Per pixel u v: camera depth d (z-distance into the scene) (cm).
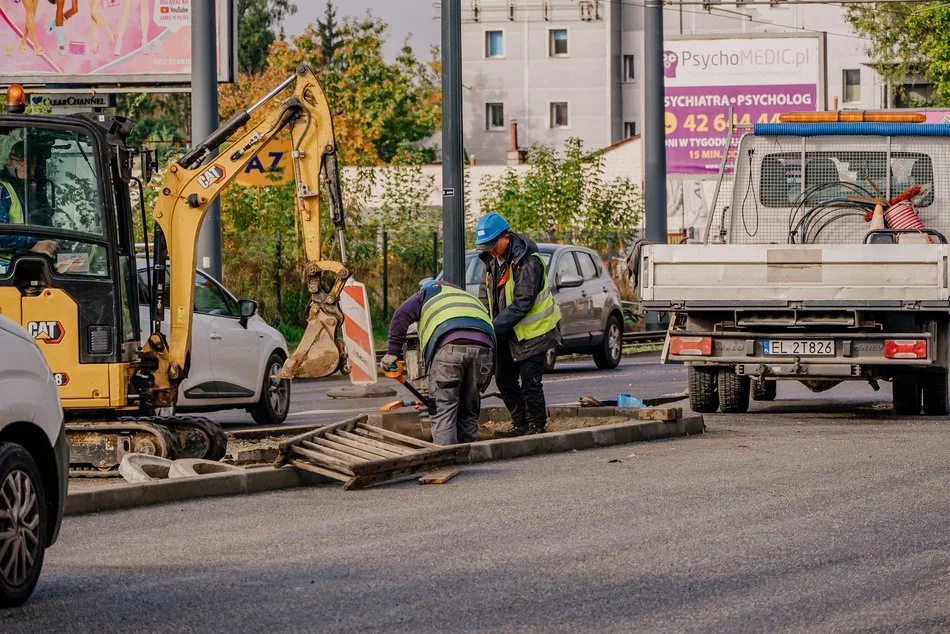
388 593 906
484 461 1519
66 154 1466
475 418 1600
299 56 8044
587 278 3097
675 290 1939
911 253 1877
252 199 3941
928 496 1277
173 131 8731
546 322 1698
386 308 3969
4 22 3559
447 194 2300
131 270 1508
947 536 1092
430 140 11069
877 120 2234
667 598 893
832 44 9606
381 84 9212
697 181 6128
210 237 2647
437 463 1434
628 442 1678
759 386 2334
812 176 2220
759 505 1230
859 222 2173
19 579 870
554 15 10312
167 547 1059
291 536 1102
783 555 1022
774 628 821
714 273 1923
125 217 1501
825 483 1353
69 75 3559
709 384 2064
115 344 1465
